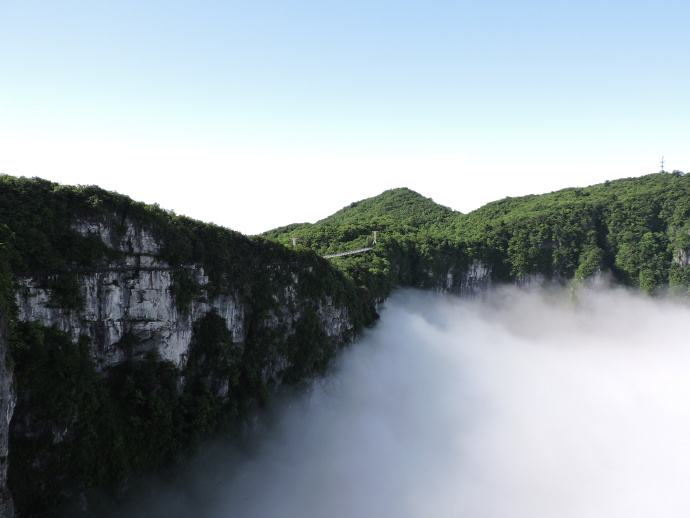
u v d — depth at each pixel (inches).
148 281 2792.8
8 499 1812.3
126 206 2696.9
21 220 2256.4
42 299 2290.8
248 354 3511.3
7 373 1851.6
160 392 2844.5
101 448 2475.4
